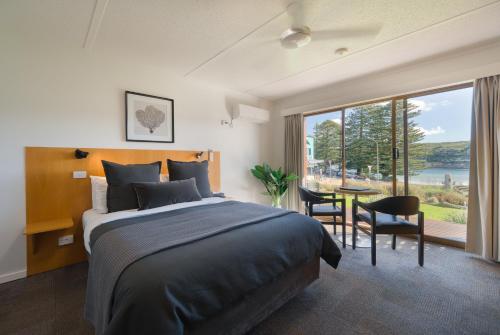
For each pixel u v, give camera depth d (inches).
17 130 82.2
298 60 107.1
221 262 46.6
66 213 91.9
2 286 76.8
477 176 96.2
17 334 55.6
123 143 106.7
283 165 177.0
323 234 76.4
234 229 60.5
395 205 88.7
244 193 163.9
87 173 96.7
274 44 92.4
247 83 139.5
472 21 77.3
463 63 98.7
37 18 73.8
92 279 56.2
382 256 98.8
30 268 84.4
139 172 94.6
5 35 80.0
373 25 79.6
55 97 89.5
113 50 96.7
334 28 81.4
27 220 84.0
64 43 90.4
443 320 59.1
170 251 46.8
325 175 158.6
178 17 74.6
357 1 67.5
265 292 56.6
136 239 53.5
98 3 67.4
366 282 77.8
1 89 79.4
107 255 50.1
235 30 82.3
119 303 37.7
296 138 166.4
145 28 80.6
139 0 66.5
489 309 63.2
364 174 139.7
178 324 36.6
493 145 92.4
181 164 110.6
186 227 62.2
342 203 111.7
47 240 88.1
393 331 55.5
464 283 76.5
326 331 55.8
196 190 102.7
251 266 51.0
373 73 123.9
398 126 125.2
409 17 75.2
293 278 65.4
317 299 68.6
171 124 122.4
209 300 42.8
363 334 54.7
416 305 65.3
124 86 106.7
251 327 52.9
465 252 101.3
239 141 159.8
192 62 109.3
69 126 92.7
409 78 114.2
